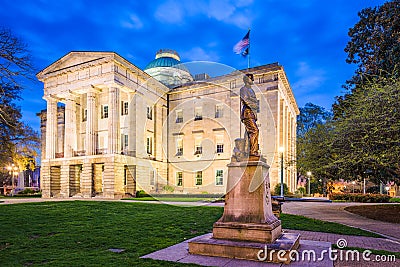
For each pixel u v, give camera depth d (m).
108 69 33.50
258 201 6.72
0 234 9.48
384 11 24.11
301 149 24.17
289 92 39.91
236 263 5.92
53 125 38.47
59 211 15.21
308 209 18.67
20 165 43.62
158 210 15.52
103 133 36.06
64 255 6.86
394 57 21.59
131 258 6.43
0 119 21.81
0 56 12.42
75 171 36.84
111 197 30.53
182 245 7.70
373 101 14.73
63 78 37.06
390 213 15.82
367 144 13.99
